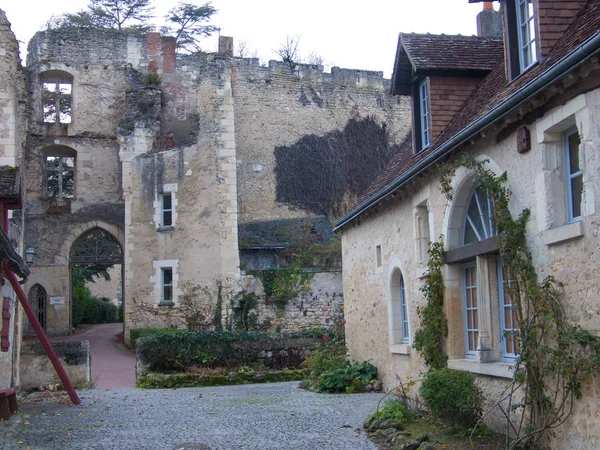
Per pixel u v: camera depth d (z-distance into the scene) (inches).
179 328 986.1
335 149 1445.6
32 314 460.4
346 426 363.9
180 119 1298.0
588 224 253.6
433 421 354.3
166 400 499.5
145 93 1093.8
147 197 1034.7
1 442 330.6
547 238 277.4
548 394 277.9
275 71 1440.7
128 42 1259.2
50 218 1136.8
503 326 336.2
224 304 981.2
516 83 332.8
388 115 1507.1
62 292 1120.2
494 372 321.7
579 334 253.1
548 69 259.3
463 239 373.4
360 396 486.3
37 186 1146.7
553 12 315.3
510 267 299.1
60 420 402.3
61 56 1200.8
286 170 1406.3
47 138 1168.8
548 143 282.2
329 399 475.5
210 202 1013.8
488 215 343.6
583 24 292.5
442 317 381.1
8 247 384.8
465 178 351.3
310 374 607.5
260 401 478.0
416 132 465.1
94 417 413.7
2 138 591.8
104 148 1190.9
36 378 586.9
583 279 257.0
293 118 1433.3
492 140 326.3
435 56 441.4
